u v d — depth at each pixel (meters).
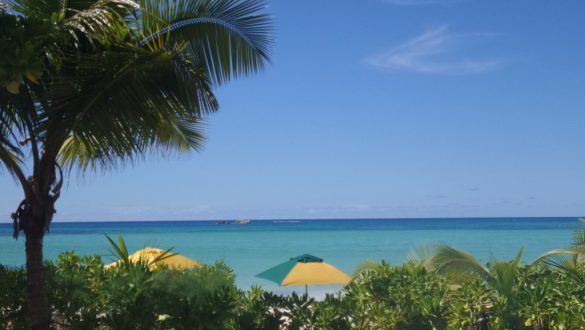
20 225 6.54
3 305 6.86
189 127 9.62
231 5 7.38
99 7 6.31
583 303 6.02
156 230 116.81
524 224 141.50
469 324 6.21
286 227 136.12
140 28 7.11
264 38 7.73
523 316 6.12
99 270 7.32
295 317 5.75
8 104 6.39
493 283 7.61
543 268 8.50
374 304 6.20
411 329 6.01
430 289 6.78
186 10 7.22
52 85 6.54
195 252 53.50
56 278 6.95
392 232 97.12
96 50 6.83
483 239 70.88
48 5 6.87
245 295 6.47
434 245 9.07
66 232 103.25
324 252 52.59
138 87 6.59
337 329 5.70
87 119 6.55
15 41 2.86
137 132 6.95
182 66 6.86
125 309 5.77
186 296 5.63
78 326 6.39
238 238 79.69
